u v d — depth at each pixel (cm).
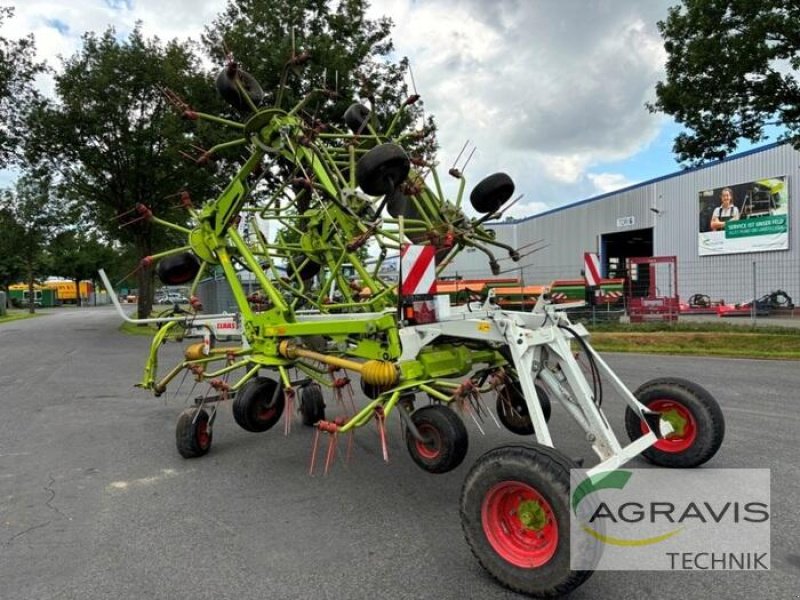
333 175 583
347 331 514
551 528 300
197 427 568
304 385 670
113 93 2062
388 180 481
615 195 3266
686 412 486
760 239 2444
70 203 3600
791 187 2331
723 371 1018
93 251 6550
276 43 1814
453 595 313
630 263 2114
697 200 2720
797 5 1119
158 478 517
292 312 570
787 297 2162
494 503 319
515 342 384
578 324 458
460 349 499
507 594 313
